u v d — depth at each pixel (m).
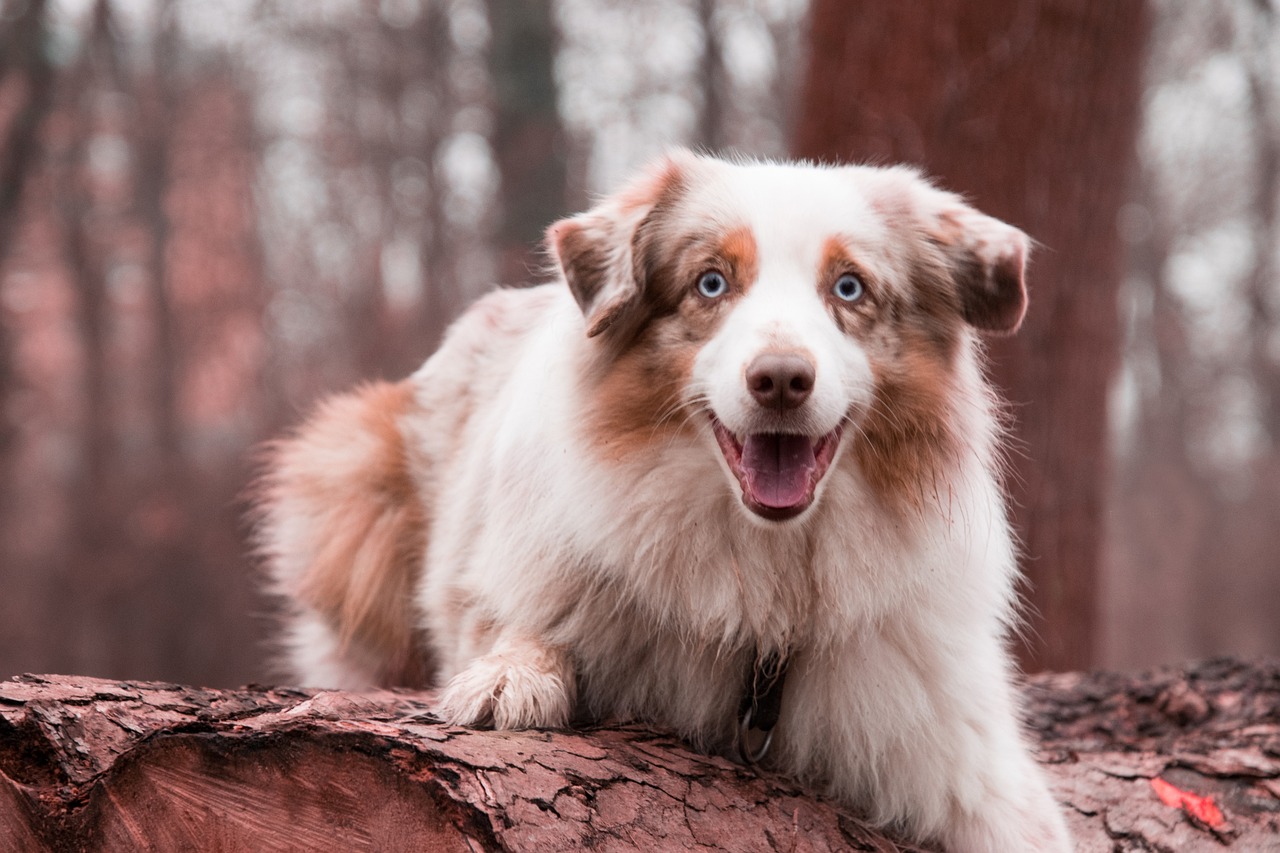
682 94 19.12
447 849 2.42
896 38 6.47
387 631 4.73
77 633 19.77
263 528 5.36
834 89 6.69
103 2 23.12
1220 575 25.77
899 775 3.48
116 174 24.89
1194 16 24.38
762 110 19.78
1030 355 6.41
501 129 15.78
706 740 3.57
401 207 22.05
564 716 3.34
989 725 3.56
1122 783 4.12
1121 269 6.85
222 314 24.55
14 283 23.02
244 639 19.98
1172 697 4.72
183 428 24.27
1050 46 6.34
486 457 4.11
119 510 20.77
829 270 3.41
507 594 3.61
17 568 20.09
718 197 3.52
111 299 25.20
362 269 22.67
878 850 3.13
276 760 2.55
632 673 3.58
